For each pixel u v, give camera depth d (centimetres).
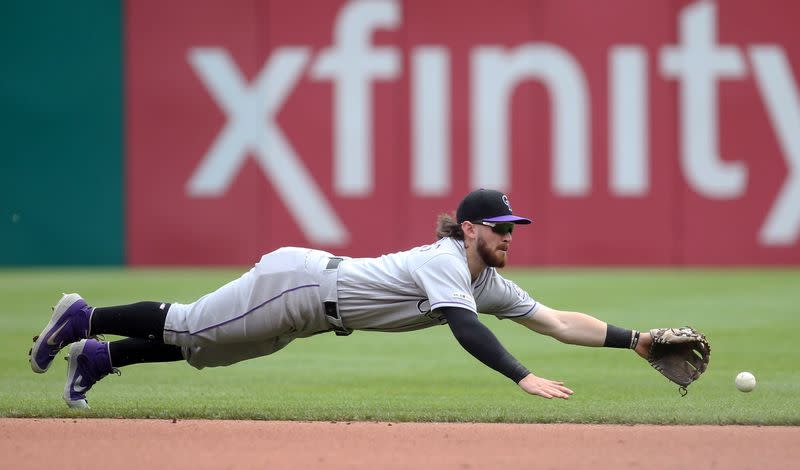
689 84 6662
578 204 6688
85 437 2073
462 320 2055
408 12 6688
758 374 3045
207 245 6781
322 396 2666
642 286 5675
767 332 3966
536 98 6669
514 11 6669
